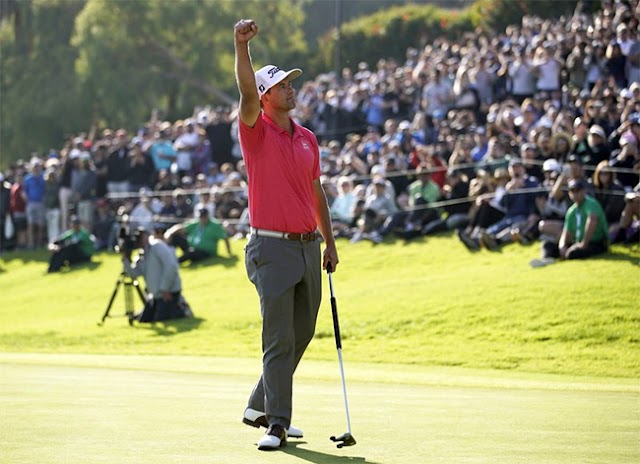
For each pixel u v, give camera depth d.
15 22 55.03
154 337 20.20
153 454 5.71
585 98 22.80
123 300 26.00
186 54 53.09
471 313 18.67
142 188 31.28
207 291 24.78
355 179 26.58
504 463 5.44
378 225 25.66
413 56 32.09
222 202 28.80
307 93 33.34
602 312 17.55
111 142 34.22
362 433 6.70
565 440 6.34
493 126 23.80
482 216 23.06
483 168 23.62
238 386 10.56
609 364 15.34
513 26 30.70
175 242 27.92
